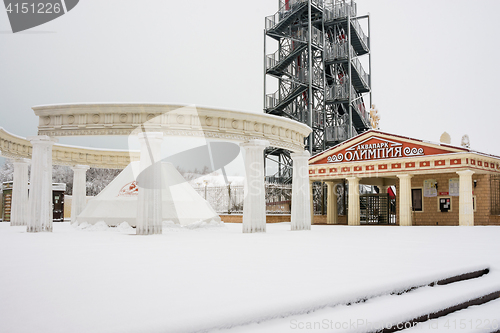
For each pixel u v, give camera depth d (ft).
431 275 22.53
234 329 14.25
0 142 77.77
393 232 73.15
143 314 14.12
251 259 29.96
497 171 109.09
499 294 23.94
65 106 62.23
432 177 114.73
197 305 15.37
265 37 149.28
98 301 16.20
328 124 155.53
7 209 126.72
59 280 20.92
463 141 126.52
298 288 18.56
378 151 114.21
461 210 100.78
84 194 98.27
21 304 15.80
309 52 138.41
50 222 65.92
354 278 21.18
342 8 146.72
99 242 46.44
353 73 155.12
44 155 65.00
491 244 44.83
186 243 45.32
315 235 63.00
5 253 34.24
